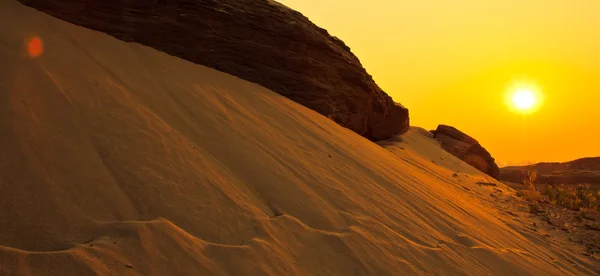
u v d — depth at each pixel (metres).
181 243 3.54
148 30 8.91
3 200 3.34
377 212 5.59
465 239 5.92
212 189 4.55
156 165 4.52
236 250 3.73
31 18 6.80
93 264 3.00
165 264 3.28
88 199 3.70
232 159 5.48
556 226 9.79
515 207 11.87
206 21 10.12
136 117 5.23
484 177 19.33
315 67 12.92
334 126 10.57
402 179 8.11
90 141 4.43
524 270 5.51
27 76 4.95
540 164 41.94
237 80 9.77
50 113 4.54
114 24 8.43
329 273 3.96
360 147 9.30
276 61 11.75
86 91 5.29
